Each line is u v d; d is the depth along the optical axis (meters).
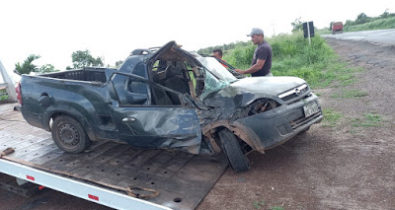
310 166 4.01
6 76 9.20
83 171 3.79
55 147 4.64
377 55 13.98
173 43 3.86
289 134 3.79
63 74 5.41
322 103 7.07
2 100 9.29
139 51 4.19
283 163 4.16
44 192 4.23
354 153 4.23
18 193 4.10
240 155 3.84
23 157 4.23
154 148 3.97
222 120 3.73
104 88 4.07
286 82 4.27
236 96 3.81
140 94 3.97
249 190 3.53
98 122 4.12
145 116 3.88
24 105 4.61
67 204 3.88
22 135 5.23
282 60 16.88
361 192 3.31
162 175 3.74
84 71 5.80
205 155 4.32
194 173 3.80
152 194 3.19
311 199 3.28
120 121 3.96
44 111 4.44
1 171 4.09
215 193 3.48
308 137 5.01
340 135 4.94
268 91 3.88
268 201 3.30
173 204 3.09
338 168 3.87
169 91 3.88
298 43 19.17
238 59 16.50
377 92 7.36
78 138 4.32
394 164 3.79
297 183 3.62
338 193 3.34
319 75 10.58
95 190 3.14
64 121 4.36
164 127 3.82
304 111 4.04
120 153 4.41
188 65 4.45
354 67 11.62
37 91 4.47
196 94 4.06
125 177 3.66
